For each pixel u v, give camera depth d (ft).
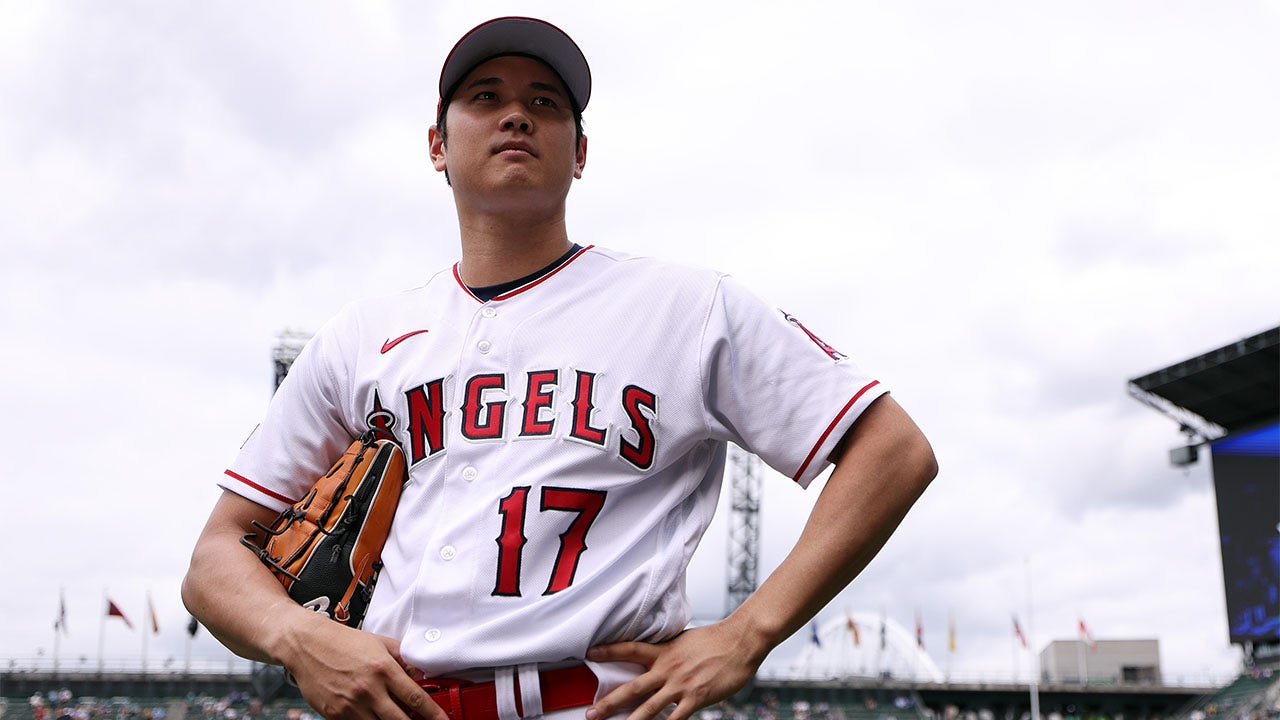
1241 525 141.49
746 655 7.51
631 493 7.98
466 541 7.63
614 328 8.27
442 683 7.53
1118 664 211.20
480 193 8.65
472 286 8.84
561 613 7.48
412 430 8.29
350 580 8.11
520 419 7.91
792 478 8.49
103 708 150.92
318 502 8.33
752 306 8.59
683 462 8.37
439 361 8.36
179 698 154.61
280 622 7.69
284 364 127.24
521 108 8.71
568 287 8.54
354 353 8.88
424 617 7.62
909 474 8.04
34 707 150.41
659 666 7.43
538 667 7.45
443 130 9.27
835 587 7.86
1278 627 133.59
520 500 7.64
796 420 8.27
